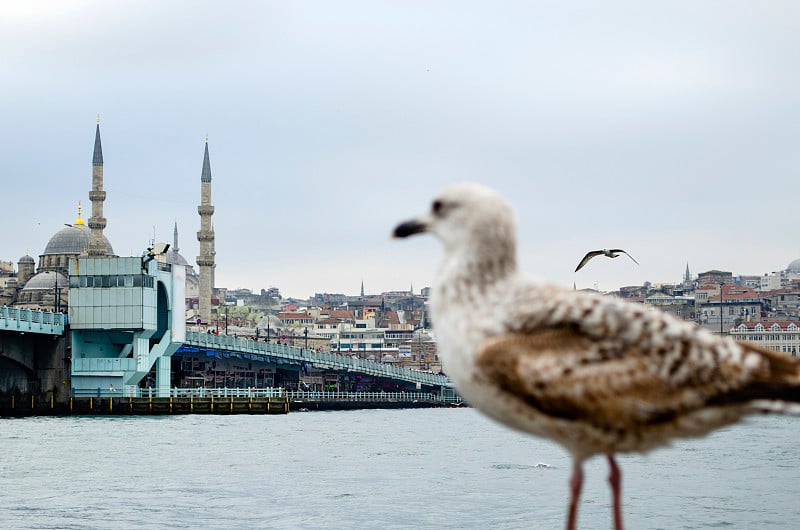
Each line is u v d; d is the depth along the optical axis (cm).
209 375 15775
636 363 714
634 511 3288
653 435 727
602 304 734
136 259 11344
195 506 3572
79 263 11356
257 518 3300
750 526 3016
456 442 7031
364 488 4066
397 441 7175
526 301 751
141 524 3183
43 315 11244
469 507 3491
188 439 7225
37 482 4312
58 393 11506
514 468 4828
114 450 6106
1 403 11531
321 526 3144
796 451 5434
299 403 15725
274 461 5372
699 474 4294
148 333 11606
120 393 11419
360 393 17538
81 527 3125
